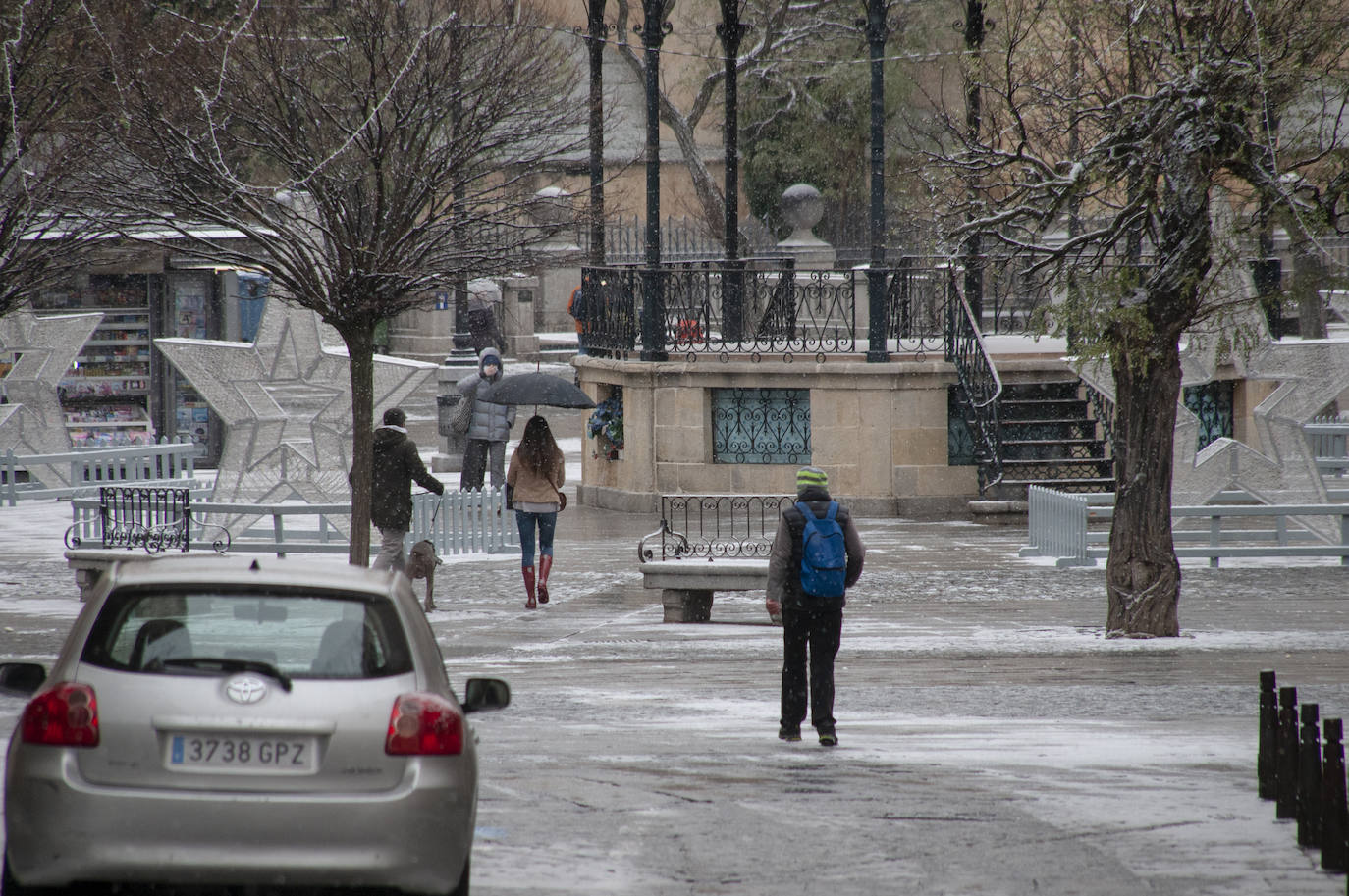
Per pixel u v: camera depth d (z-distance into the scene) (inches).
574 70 3336.6
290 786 802.8
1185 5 2150.6
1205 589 2711.6
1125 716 1640.0
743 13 6894.7
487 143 2456.9
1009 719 1619.1
